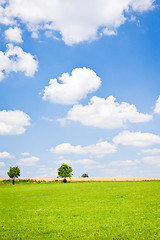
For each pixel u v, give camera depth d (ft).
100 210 97.66
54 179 359.87
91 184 245.04
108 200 123.24
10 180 371.15
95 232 66.49
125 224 73.67
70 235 64.64
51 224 78.23
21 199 148.97
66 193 168.86
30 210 105.81
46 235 65.36
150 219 77.97
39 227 74.49
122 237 61.05
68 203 120.67
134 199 120.98
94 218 84.12
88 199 130.93
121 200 120.47
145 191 148.97
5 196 172.04
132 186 188.14
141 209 94.79
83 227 72.54
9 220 85.81
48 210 103.40
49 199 139.85
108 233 65.00
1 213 100.42
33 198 150.20
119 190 164.25
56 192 180.86
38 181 352.90
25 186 266.77
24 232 68.95
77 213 93.97
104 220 80.12
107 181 299.58
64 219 84.89
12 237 63.93
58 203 122.31
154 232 63.98
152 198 120.06
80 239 60.90
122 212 91.50
